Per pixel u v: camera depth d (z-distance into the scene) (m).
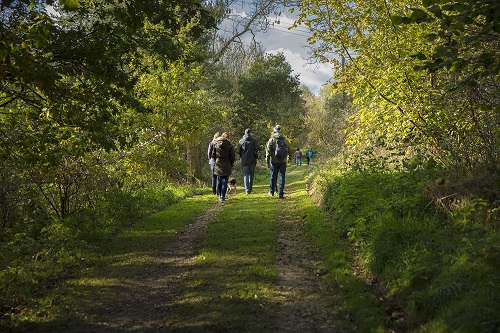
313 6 9.33
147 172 13.63
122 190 10.49
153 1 6.15
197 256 6.84
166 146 15.12
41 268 6.29
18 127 7.26
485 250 4.50
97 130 7.13
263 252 6.88
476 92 6.52
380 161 9.71
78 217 8.17
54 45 6.21
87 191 9.32
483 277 4.09
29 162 7.08
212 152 14.12
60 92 6.10
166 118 16.58
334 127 20.05
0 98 6.82
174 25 6.75
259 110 41.28
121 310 4.81
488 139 6.49
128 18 6.47
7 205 7.48
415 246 5.23
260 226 8.87
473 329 3.43
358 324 4.23
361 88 9.30
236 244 7.44
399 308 4.54
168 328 4.29
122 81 6.88
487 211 5.42
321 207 9.93
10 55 5.08
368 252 5.79
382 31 8.60
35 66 5.46
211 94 23.67
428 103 8.05
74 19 7.03
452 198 6.14
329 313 4.53
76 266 6.50
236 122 36.38
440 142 7.57
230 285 5.38
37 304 5.04
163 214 10.68
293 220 9.58
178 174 19.50
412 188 7.00
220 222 9.51
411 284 4.66
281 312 4.58
